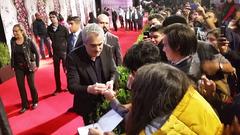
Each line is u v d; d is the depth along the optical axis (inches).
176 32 100.3
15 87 324.5
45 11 551.2
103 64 134.3
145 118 60.3
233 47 185.3
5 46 375.6
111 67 135.9
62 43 282.0
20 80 243.0
